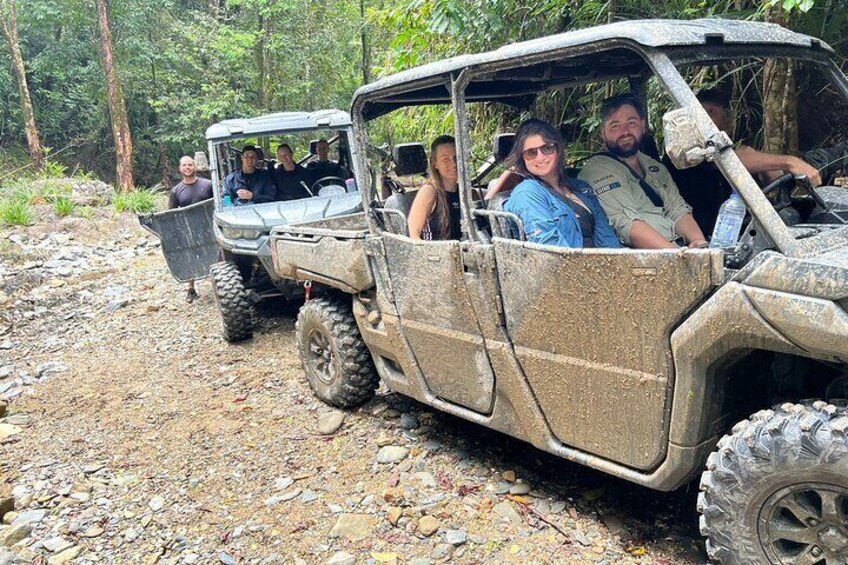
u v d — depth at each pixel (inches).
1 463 164.7
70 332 279.7
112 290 342.3
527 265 110.3
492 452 147.3
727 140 88.0
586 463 112.4
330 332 170.6
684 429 95.8
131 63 842.2
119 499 143.8
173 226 295.7
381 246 144.0
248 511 134.7
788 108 159.6
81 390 211.0
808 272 80.7
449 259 124.0
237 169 288.7
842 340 77.6
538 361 114.3
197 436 170.4
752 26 111.2
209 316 284.7
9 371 235.1
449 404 139.7
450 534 119.4
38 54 874.1
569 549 112.7
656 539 113.9
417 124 290.0
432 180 145.0
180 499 141.5
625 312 98.7
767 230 86.7
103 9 746.8
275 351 232.7
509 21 244.8
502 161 151.3
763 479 87.0
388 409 172.9
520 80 143.9
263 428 170.9
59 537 130.6
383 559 115.0
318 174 288.8
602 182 125.6
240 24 855.1
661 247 117.8
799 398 99.8
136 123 929.5
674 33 96.3
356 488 138.3
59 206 493.7
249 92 850.1
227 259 263.1
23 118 838.5
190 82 862.5
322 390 179.0
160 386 209.0
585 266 101.6
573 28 228.5
